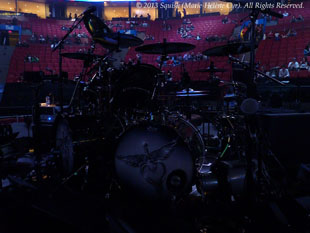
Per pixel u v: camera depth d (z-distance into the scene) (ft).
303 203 6.51
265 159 7.64
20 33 55.36
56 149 9.64
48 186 7.95
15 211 6.41
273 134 7.92
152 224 6.35
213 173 8.01
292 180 7.86
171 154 7.14
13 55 44.57
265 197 6.85
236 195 7.11
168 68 42.93
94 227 5.83
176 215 6.83
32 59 43.42
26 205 6.65
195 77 39.29
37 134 9.66
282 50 41.14
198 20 65.57
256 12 6.48
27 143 12.77
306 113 8.44
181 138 7.48
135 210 6.91
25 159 10.41
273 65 38.19
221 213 6.88
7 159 10.32
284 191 7.03
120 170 7.24
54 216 6.15
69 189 7.82
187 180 7.32
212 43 51.21
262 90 22.63
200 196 8.08
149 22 66.85
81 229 5.75
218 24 60.95
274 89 22.30
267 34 46.44
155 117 8.64
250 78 6.64
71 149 8.18
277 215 6.15
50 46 49.01
